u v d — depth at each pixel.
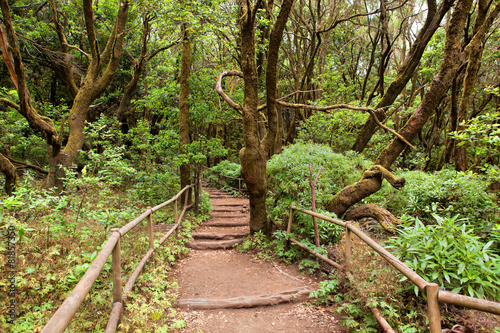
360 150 9.01
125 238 4.09
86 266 2.53
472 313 2.43
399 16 14.39
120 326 2.24
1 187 6.62
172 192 8.38
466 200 4.48
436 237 2.97
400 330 2.48
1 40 5.18
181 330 2.89
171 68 10.12
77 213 4.04
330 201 5.56
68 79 11.51
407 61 8.01
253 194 5.62
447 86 5.10
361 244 3.38
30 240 3.07
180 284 4.11
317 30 12.38
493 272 2.58
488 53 9.54
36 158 10.81
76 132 7.49
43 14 12.52
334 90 12.97
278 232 5.21
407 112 11.38
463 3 4.76
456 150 7.21
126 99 11.30
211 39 7.39
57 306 2.42
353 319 2.83
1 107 9.30
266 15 8.84
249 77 5.39
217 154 8.17
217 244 5.92
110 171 5.38
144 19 9.38
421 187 5.02
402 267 2.05
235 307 3.39
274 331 2.93
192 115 7.82
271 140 5.84
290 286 3.97
